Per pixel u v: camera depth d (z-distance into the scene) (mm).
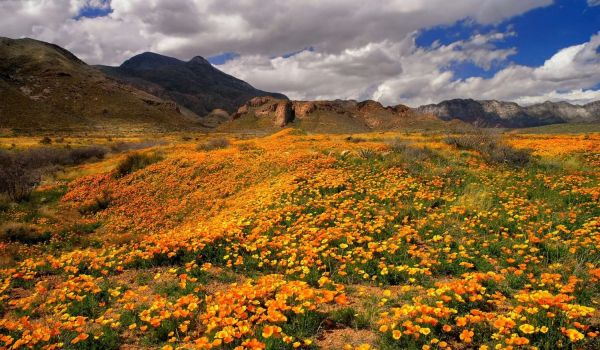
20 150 40969
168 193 19531
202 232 9953
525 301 5637
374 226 9695
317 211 11977
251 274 8211
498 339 4926
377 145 23094
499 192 13102
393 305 6227
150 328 6012
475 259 7965
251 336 5258
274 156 21812
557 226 8953
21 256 12234
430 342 4875
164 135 94688
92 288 7488
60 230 15383
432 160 18844
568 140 27484
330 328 5691
